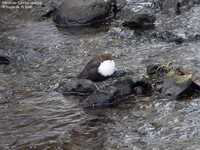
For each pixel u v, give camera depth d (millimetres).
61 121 10758
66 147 9477
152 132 9742
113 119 10602
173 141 9250
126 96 11695
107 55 11305
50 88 12891
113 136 9758
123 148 9180
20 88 13086
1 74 14414
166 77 11977
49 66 14789
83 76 11766
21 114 11344
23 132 10352
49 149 9453
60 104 11750
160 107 10898
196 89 11555
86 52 15695
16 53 16188
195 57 13758
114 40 16500
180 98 11250
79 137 9852
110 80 12609
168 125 9969
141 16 17484
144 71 13148
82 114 11039
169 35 15844
